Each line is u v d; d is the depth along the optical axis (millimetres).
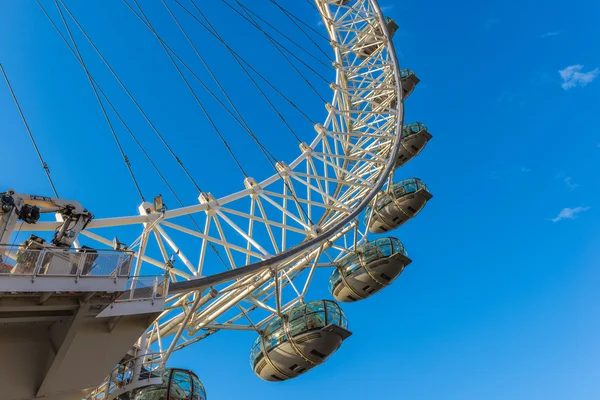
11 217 14977
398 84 42125
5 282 12555
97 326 15438
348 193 39375
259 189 28594
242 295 25109
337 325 26250
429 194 45375
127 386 18625
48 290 13148
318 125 36969
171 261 18125
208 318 25281
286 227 27547
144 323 16422
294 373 27141
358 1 48188
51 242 16172
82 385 15266
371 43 48562
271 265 22672
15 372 14008
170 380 21062
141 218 21625
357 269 37125
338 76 44094
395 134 38875
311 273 28422
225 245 23734
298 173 31938
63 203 16875
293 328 26109
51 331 14703
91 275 14164
